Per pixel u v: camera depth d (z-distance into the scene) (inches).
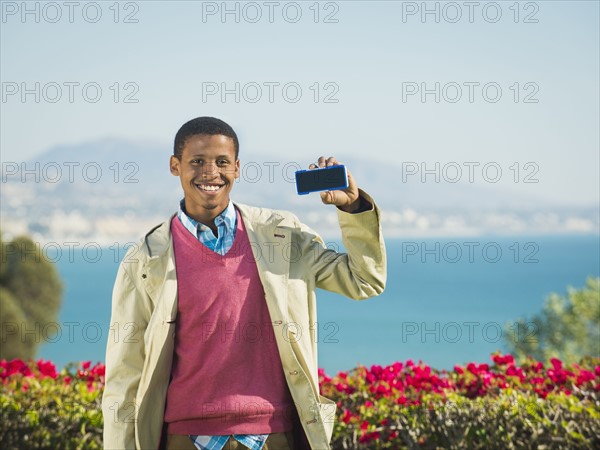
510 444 194.5
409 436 205.3
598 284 808.3
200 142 136.0
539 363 237.3
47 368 239.9
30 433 213.6
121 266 137.5
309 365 135.9
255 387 133.7
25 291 808.9
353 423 210.8
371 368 232.1
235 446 131.4
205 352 133.3
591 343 791.1
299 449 138.3
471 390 219.9
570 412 198.2
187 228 137.0
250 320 134.6
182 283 134.2
